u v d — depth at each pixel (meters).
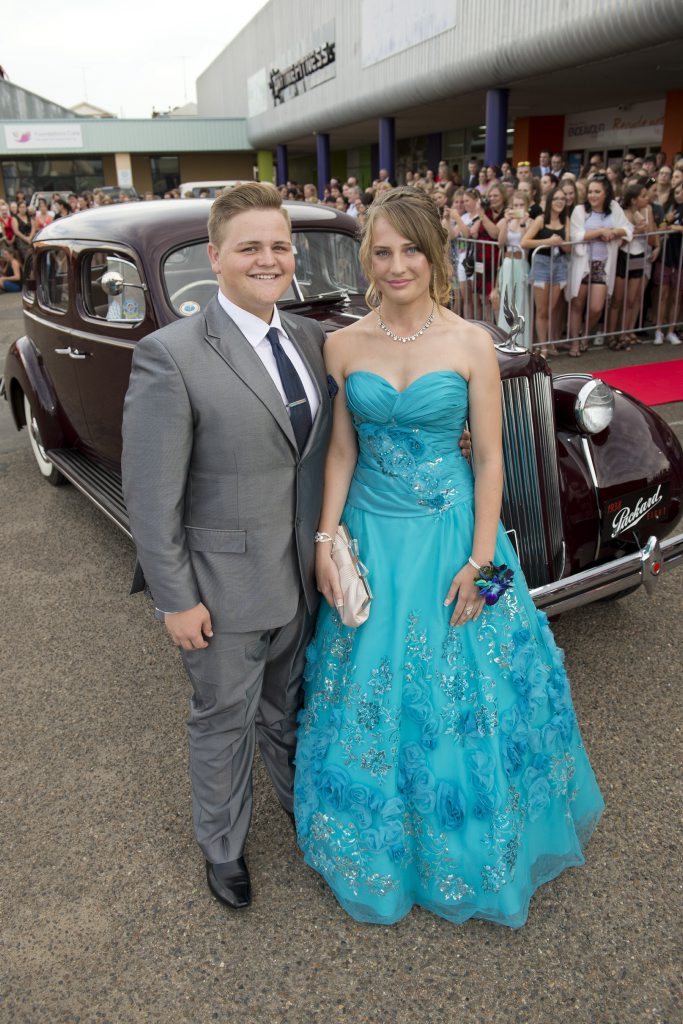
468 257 8.12
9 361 5.05
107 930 2.08
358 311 3.72
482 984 1.89
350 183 13.52
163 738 2.81
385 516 2.01
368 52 15.47
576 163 18.11
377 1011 1.83
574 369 6.95
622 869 2.19
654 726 2.75
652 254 7.67
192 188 20.56
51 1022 1.84
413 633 1.97
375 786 1.96
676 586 3.65
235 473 1.82
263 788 2.57
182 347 1.74
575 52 9.87
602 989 1.86
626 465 2.99
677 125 13.93
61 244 4.06
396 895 2.00
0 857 2.32
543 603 2.54
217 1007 1.86
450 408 1.91
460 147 21.56
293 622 2.08
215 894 2.14
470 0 11.52
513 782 1.97
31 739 2.83
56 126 28.53
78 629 3.55
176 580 1.82
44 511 4.89
